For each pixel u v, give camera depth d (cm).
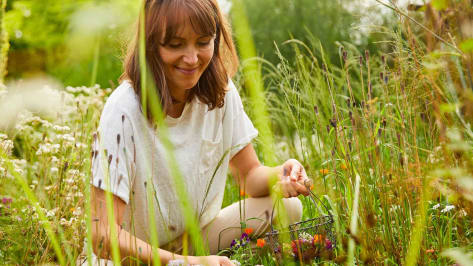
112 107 146
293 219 179
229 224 182
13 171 83
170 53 137
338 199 147
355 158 161
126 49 151
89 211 90
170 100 143
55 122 224
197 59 138
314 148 242
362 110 149
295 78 221
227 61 172
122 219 145
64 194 166
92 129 199
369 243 123
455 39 104
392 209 141
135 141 147
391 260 127
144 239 161
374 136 138
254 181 179
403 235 130
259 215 179
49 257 145
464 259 81
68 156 206
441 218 156
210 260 129
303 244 142
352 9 473
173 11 131
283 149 268
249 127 183
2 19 142
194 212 165
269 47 491
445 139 103
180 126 158
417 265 124
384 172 136
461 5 93
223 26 160
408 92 146
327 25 479
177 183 59
